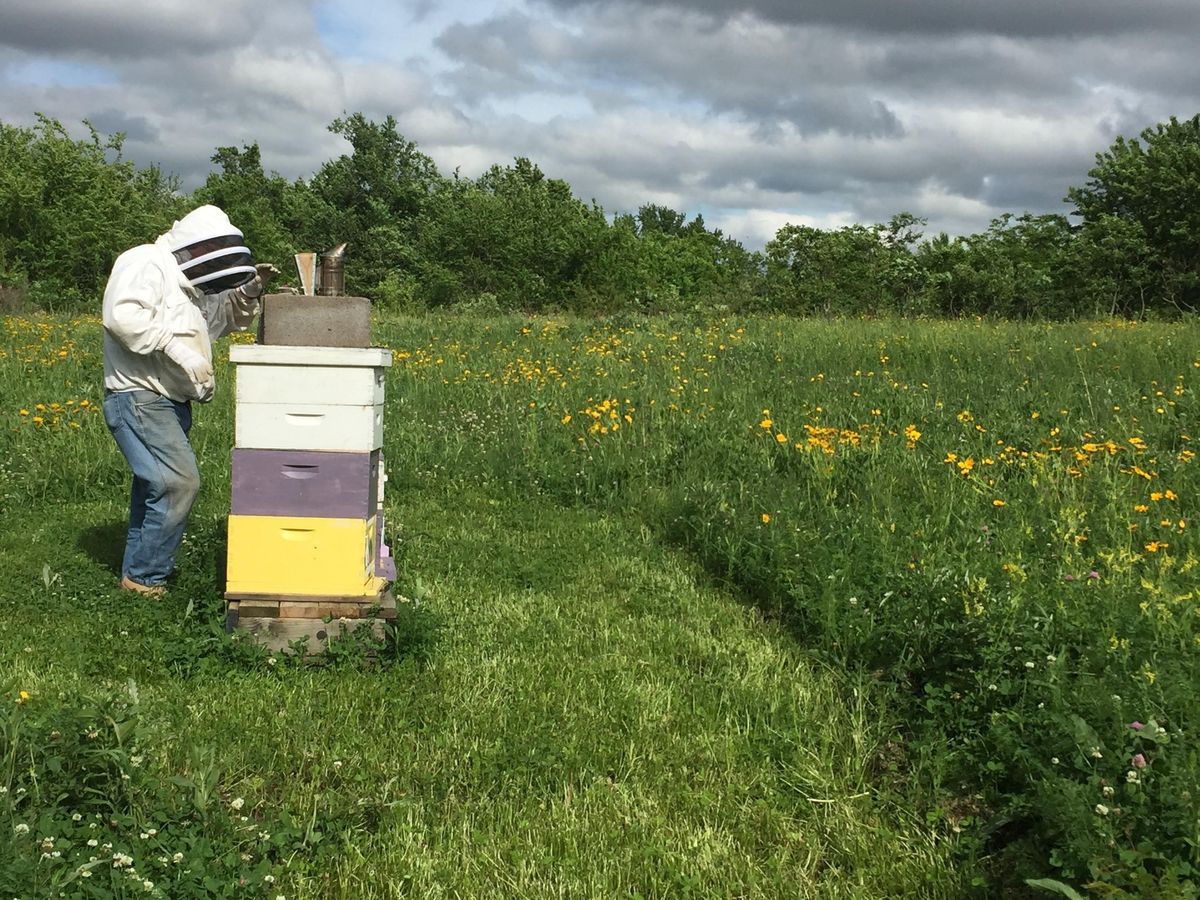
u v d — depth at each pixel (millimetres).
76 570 5414
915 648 4227
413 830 3129
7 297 23453
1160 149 29250
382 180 54875
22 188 32438
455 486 8172
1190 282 26719
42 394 10031
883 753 3732
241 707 3863
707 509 6680
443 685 4188
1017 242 32500
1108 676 3432
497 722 3848
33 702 3709
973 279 25562
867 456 7367
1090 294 26828
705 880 2947
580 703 4062
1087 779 2973
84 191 35094
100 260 33250
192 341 4863
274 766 3445
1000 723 3395
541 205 45156
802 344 13789
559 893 2852
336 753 3531
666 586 5762
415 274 47125
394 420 9883
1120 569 4535
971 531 5641
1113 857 2613
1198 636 3816
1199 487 6434
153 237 36906
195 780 2977
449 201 50094
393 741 3684
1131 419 8188
